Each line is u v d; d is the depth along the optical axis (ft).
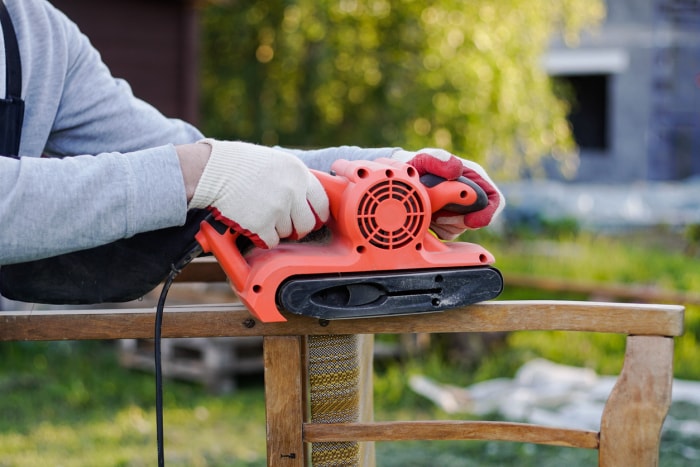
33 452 11.58
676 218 26.48
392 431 4.16
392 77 25.13
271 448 4.11
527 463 10.48
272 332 4.08
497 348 15.62
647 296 16.47
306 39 26.53
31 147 4.24
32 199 3.48
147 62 19.86
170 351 15.35
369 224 3.89
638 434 3.99
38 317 4.05
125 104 4.59
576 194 28.45
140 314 4.08
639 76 40.50
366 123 26.13
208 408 13.82
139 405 13.98
